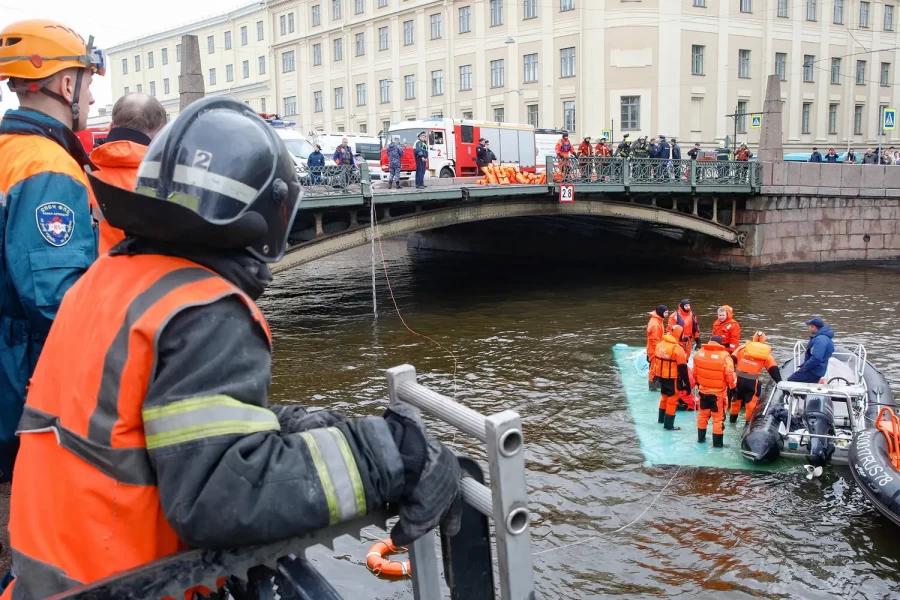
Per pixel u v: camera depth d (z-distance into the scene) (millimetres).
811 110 45312
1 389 2117
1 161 2053
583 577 6453
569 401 11516
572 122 40531
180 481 1103
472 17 43969
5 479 2262
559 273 28031
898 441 8094
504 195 20359
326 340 16469
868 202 28016
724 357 9180
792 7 43062
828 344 9359
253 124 1387
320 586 1332
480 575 1502
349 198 17203
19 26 2166
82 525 1180
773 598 6145
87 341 1241
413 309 20531
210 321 1178
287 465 1136
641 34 38406
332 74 52969
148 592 1132
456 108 45750
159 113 2945
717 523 7402
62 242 1982
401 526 1235
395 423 1288
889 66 49125
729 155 27703
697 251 28297
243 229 1293
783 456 9070
